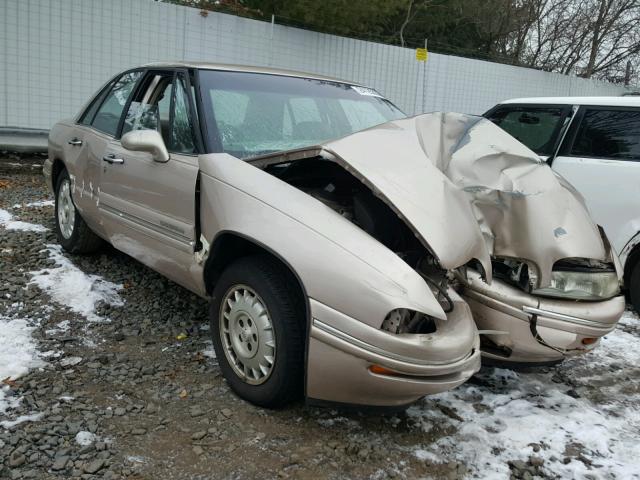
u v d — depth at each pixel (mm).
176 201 3561
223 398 3223
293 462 2727
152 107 4188
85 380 3332
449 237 2740
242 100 3879
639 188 5008
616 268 3447
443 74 13930
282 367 2908
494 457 2900
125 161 4109
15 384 3213
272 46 11242
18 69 9188
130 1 9742
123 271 5031
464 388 3592
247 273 3043
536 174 3490
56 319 4062
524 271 3275
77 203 4898
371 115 4457
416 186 2902
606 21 21641
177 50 10297
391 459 2811
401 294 2578
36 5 9117
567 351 3277
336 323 2648
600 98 5543
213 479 2578
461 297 3314
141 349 3754
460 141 3508
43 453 2668
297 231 2834
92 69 9680
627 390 3770
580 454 2996
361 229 2855
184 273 3598
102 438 2805
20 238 5648
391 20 17859
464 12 19312
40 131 9516
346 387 2727
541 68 22078
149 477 2561
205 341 3910
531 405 3449
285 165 3385
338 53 12172
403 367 2590
